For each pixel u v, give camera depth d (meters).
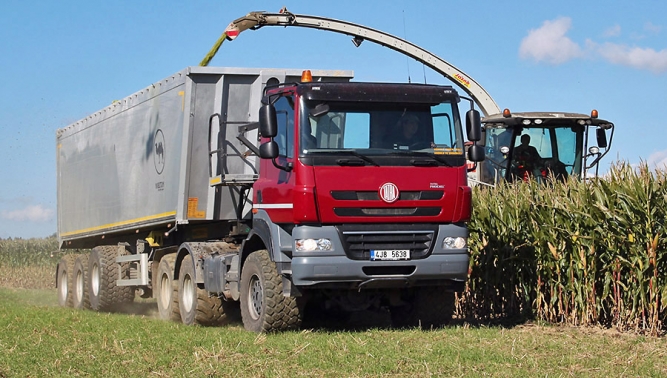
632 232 11.43
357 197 10.34
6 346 10.26
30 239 37.00
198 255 12.86
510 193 13.42
